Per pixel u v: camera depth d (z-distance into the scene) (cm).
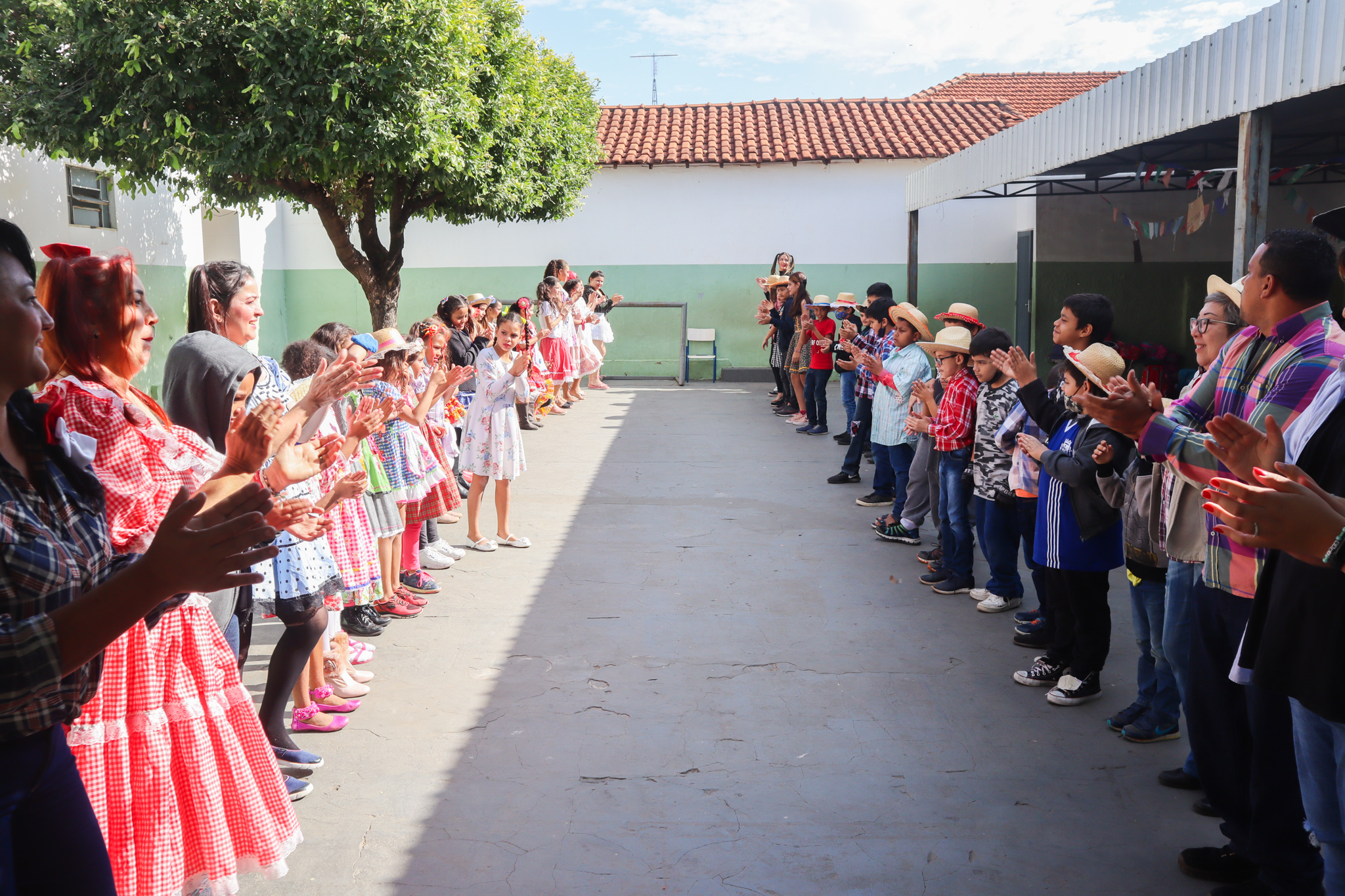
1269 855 277
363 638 505
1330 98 767
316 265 1595
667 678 455
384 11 716
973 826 332
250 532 147
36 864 176
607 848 318
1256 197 549
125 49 671
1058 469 396
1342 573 213
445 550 639
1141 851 318
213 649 270
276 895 294
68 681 170
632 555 655
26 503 173
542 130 1054
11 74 721
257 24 688
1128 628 520
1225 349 296
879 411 693
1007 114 1689
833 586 592
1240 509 171
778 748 387
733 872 305
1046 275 1451
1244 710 294
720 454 993
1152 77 647
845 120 1666
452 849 318
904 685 448
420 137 748
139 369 261
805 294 1157
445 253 1584
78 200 962
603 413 1257
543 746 389
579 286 1258
